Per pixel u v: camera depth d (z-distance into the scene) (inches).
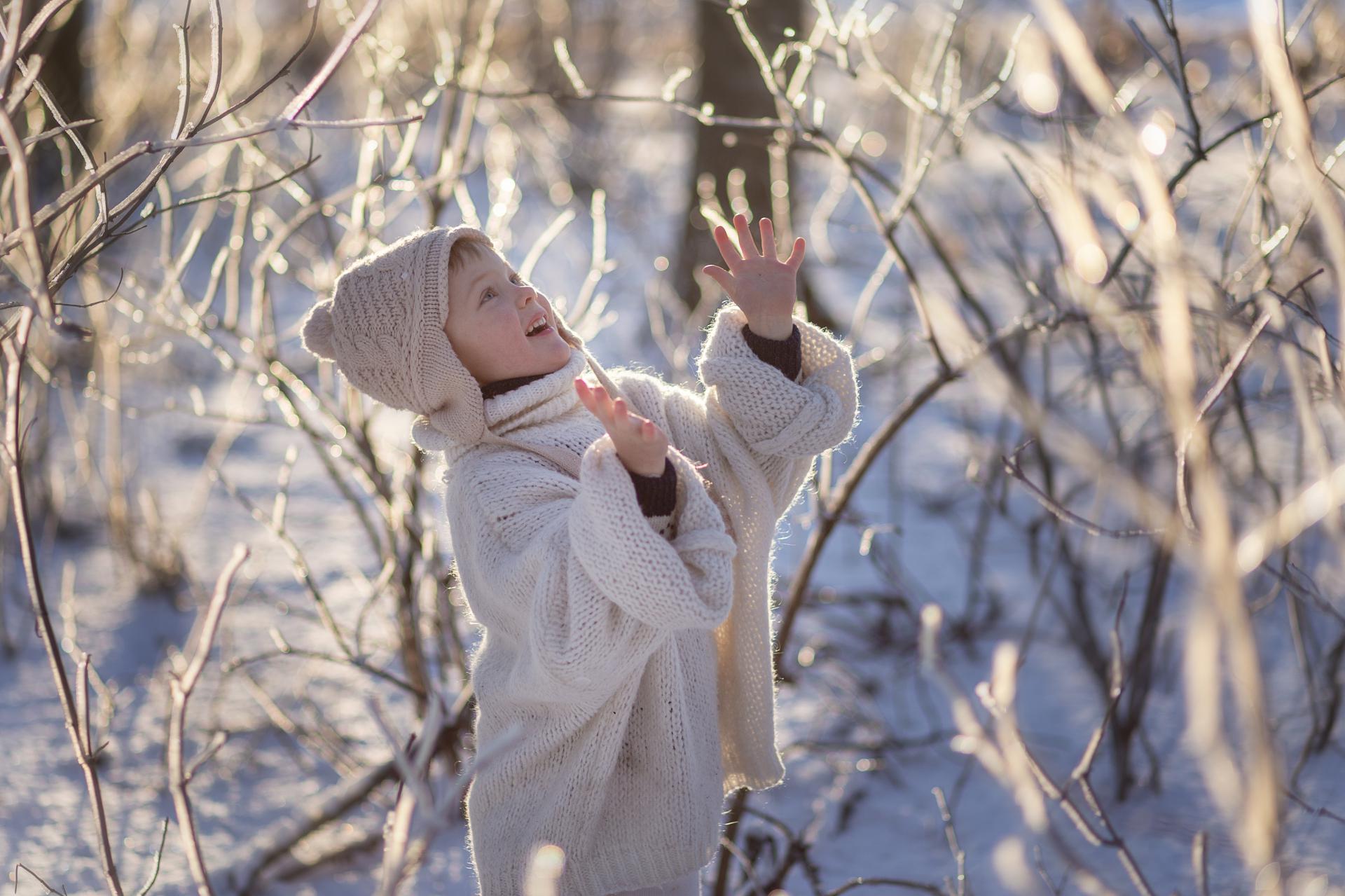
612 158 329.1
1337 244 43.5
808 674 129.6
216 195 57.6
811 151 92.6
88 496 179.0
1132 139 41.6
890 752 115.5
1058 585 147.4
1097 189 55.9
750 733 68.3
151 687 129.8
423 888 95.1
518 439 62.4
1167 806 100.7
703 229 228.2
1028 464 147.4
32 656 137.2
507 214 105.8
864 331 232.5
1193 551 45.6
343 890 95.9
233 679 129.3
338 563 162.1
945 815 76.2
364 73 107.0
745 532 65.6
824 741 115.3
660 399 67.7
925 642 43.1
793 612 88.1
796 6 217.6
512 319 62.2
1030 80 44.4
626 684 61.4
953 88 90.5
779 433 64.1
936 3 110.3
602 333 243.8
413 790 36.8
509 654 64.5
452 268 62.4
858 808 105.9
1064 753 111.3
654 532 52.1
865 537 88.4
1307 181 43.6
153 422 210.1
